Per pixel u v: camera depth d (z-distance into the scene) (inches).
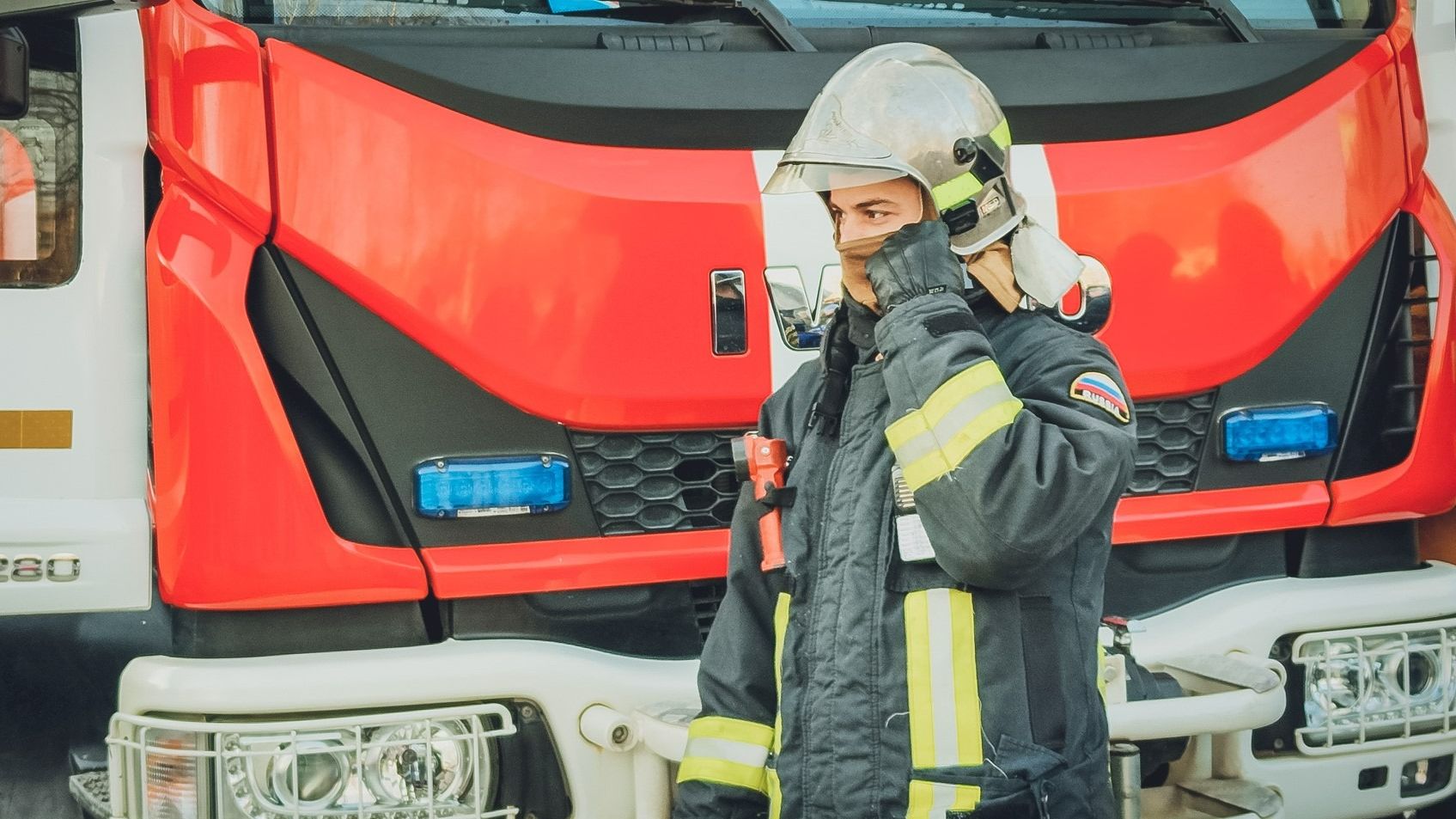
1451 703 124.1
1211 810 114.0
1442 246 126.1
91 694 106.7
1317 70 124.2
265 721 101.1
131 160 103.3
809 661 78.2
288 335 103.3
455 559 106.3
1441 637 123.6
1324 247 122.6
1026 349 79.0
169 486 101.6
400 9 107.6
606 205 106.5
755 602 87.1
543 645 106.2
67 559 101.7
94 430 102.7
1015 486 70.7
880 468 78.3
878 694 76.0
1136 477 119.3
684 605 112.7
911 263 75.7
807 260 109.8
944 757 74.4
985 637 75.2
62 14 93.4
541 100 106.0
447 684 102.4
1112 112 116.6
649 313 107.6
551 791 106.6
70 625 106.7
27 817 106.5
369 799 101.7
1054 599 76.4
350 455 105.0
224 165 101.2
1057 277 79.7
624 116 107.3
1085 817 75.5
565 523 109.1
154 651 107.0
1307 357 123.6
